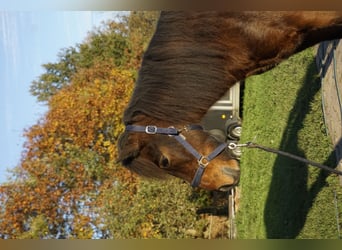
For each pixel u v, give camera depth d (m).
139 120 3.10
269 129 8.11
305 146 5.69
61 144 10.08
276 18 3.11
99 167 9.87
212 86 3.14
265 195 7.52
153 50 3.15
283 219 6.09
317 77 6.11
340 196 4.65
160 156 3.04
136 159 3.11
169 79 3.10
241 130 10.80
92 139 10.01
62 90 11.26
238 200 10.53
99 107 10.14
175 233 9.70
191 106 3.09
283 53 3.24
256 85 9.84
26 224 9.74
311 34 3.21
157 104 3.07
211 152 3.05
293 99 6.88
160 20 3.20
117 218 9.60
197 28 3.14
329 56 5.55
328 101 5.49
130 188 9.69
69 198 9.80
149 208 9.59
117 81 10.56
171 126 3.07
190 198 9.94
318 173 5.19
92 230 9.67
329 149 5.21
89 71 11.40
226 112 10.69
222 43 3.17
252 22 3.13
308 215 5.06
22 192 9.80
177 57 3.12
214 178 3.04
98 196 9.79
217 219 10.61
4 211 9.73
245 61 3.22
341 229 4.49
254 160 8.84
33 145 10.13
